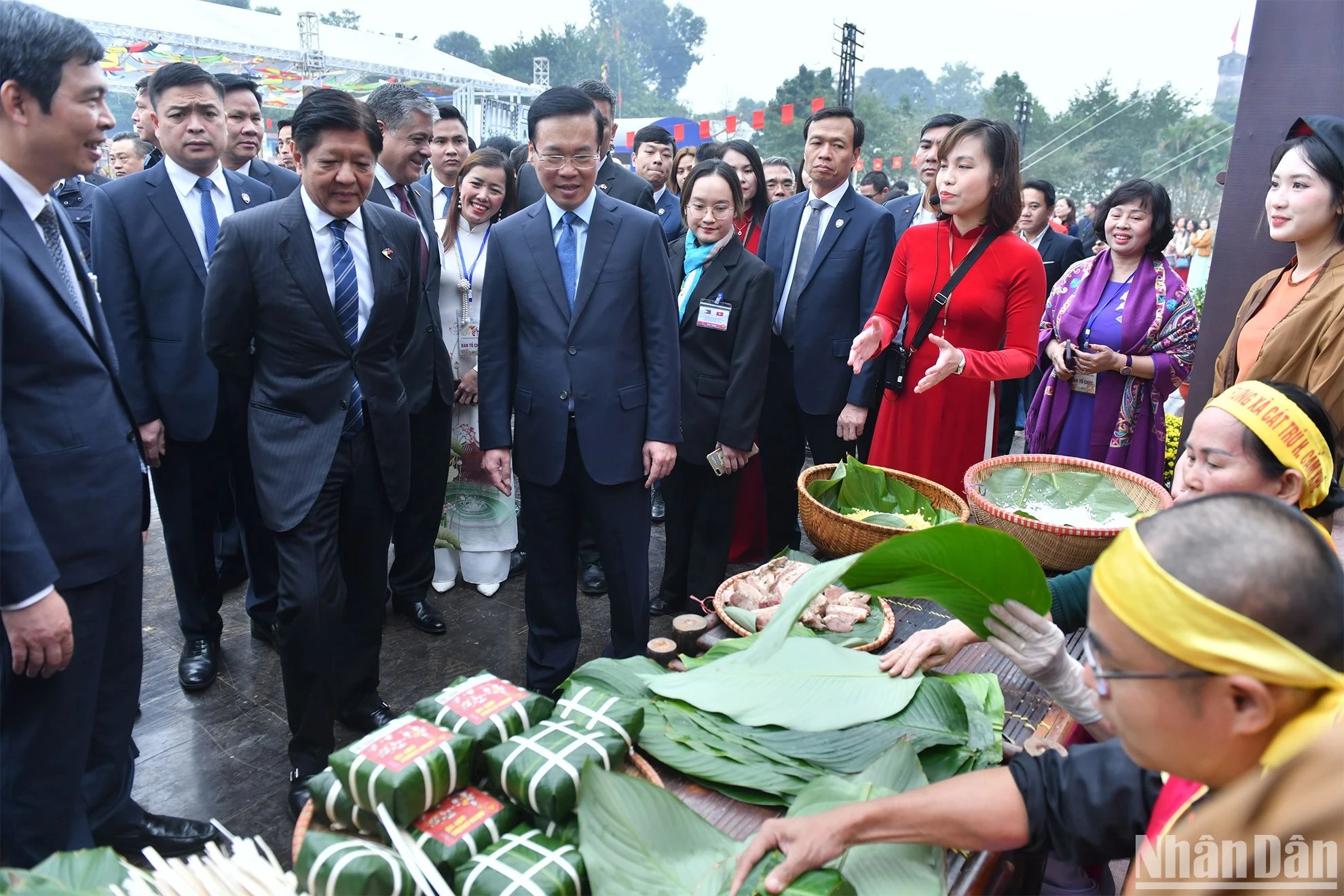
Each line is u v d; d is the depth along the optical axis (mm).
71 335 1664
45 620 1519
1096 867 1934
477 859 1111
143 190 2602
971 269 2707
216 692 2711
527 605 2725
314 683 2164
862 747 1378
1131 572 777
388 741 1171
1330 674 693
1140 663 771
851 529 2221
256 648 2975
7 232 1567
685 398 3064
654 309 2482
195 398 2637
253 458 2180
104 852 1078
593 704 1341
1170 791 974
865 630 1872
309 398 2162
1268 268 2705
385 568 2451
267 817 2182
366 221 2242
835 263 3312
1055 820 1061
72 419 1669
